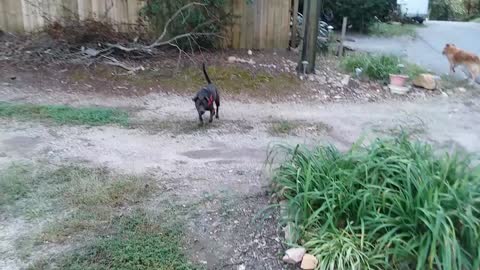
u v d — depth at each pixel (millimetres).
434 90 6676
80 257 2428
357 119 5395
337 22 13789
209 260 2498
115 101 5672
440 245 2178
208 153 4160
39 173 3463
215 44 7664
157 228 2760
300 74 6867
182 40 7258
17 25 7359
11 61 6395
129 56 6934
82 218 2820
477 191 2451
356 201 2562
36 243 2547
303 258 2414
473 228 2193
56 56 6578
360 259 2330
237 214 2988
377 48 10492
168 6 7094
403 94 6445
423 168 2562
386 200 2486
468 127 5168
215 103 5160
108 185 3297
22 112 4930
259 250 2609
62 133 4449
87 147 4125
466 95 6535
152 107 5539
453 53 7375
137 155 4008
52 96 5641
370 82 6844
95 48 6816
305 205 2629
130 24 7371
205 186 3412
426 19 19891
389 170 2596
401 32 14305
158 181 3455
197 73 6645
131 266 2375
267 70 6906
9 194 3092
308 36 6742
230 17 7664
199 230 2785
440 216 2166
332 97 6223
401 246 2291
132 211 2945
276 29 8055
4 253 2447
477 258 2180
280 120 5262
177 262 2438
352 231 2469
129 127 4758
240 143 4469
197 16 7148
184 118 5188
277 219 2893
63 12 7375
